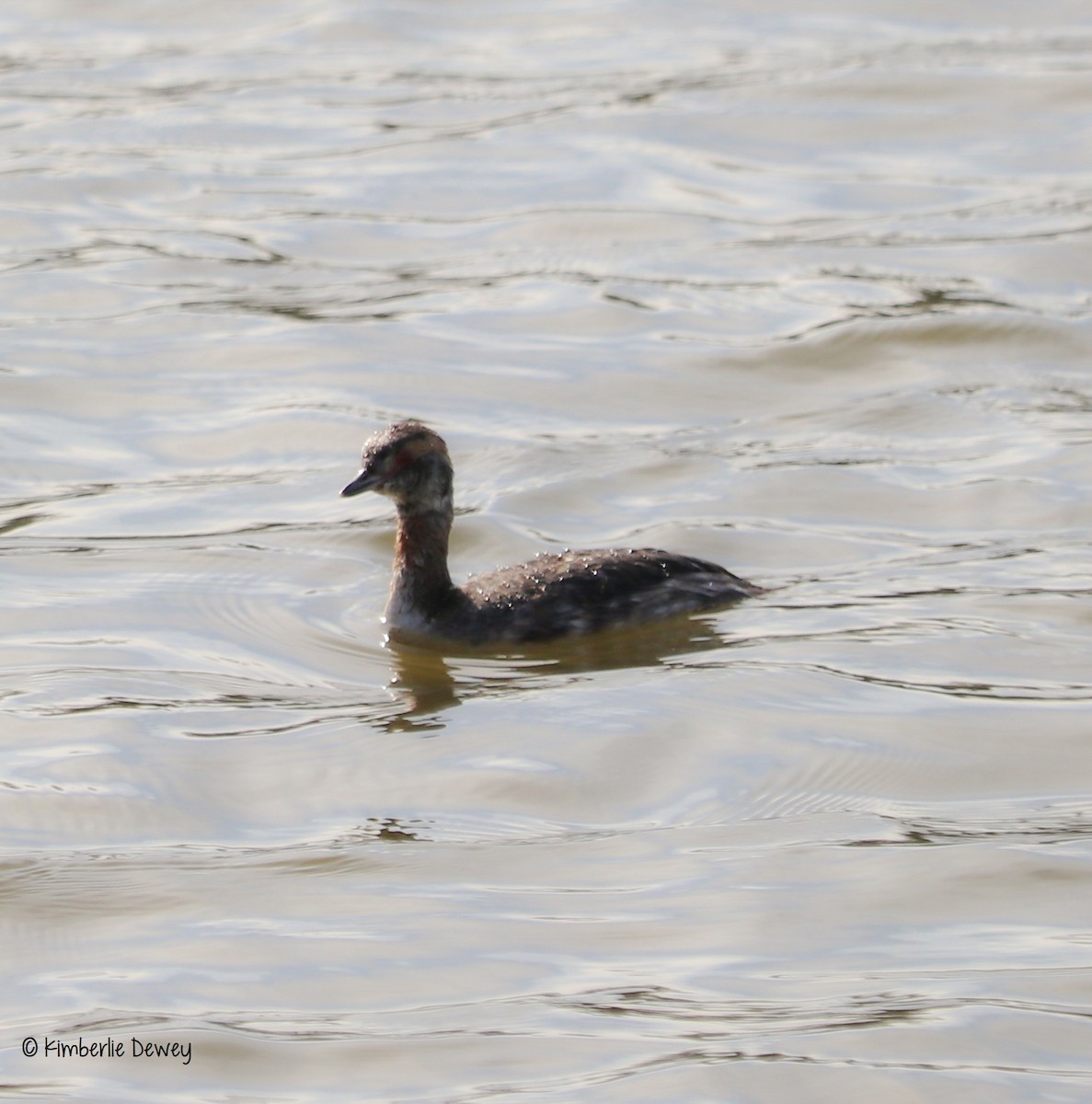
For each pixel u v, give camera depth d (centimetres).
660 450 1992
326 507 1866
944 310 2327
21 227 2684
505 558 1750
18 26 3656
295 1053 1030
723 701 1436
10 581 1700
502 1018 1055
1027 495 1844
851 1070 996
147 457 2006
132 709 1446
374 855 1241
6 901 1192
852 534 1775
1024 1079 991
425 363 2233
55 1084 1010
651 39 3466
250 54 3453
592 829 1271
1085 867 1205
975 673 1480
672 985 1083
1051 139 2919
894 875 1199
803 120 3023
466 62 3378
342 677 1508
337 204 2755
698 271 2497
